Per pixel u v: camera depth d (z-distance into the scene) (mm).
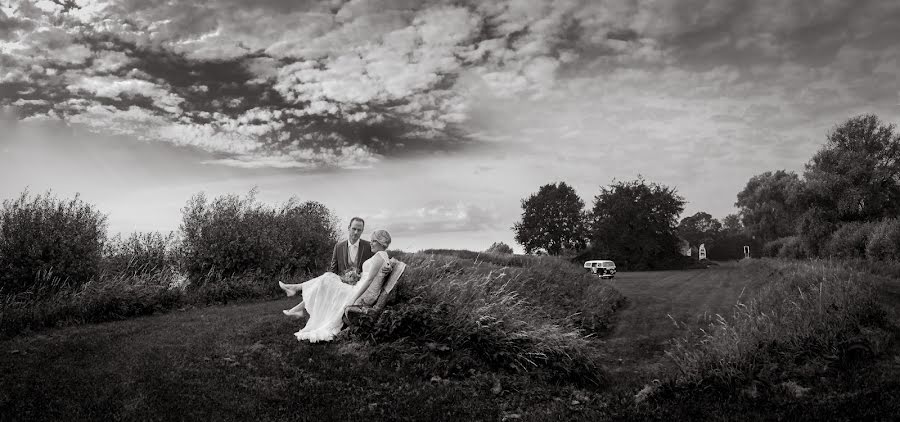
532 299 13586
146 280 12711
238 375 6422
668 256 61250
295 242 18391
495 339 8500
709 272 39250
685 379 7176
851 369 6984
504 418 6117
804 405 5883
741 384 6840
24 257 11047
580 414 6379
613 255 60656
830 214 40812
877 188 39062
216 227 15094
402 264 8711
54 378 5855
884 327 8750
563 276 19703
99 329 8742
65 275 11508
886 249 26984
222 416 5305
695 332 12797
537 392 7273
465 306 9273
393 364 7375
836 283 11820
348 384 6574
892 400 5777
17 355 6820
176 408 5328
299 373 6742
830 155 41375
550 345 9008
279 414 5516
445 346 7945
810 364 7258
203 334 8266
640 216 59344
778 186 70938
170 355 6977
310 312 8398
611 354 10977
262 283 14805
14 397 5219
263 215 17562
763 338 7992
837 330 7938
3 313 8781
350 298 8297
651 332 13195
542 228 72125
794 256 43750
